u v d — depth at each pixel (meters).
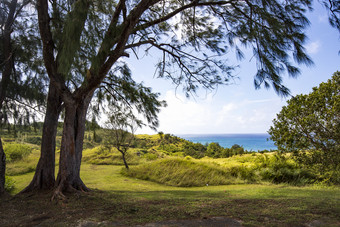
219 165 12.09
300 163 9.58
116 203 4.60
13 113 6.32
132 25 4.26
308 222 3.12
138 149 22.28
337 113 8.59
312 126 8.91
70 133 5.78
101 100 8.64
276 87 3.61
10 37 5.93
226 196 5.48
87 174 12.43
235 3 5.02
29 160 15.55
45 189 5.89
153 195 5.73
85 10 3.59
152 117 8.09
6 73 5.89
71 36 3.42
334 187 7.71
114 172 13.29
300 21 3.62
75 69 3.89
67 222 3.41
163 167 11.63
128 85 7.84
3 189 5.69
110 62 4.66
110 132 13.49
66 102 5.60
